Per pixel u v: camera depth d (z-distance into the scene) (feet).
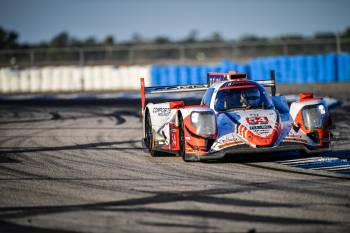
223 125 90.63
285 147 86.79
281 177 77.87
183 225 55.42
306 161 90.27
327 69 296.10
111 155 106.93
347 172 80.43
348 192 67.56
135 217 58.80
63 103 244.63
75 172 88.12
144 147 110.83
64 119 183.73
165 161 96.99
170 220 57.31
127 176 82.94
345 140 115.65
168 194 69.21
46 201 67.62
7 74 312.50
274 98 102.17
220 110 96.07
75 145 123.03
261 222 55.88
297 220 56.29
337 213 58.54
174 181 77.51
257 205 62.44
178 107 97.14
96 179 81.25
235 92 98.22
